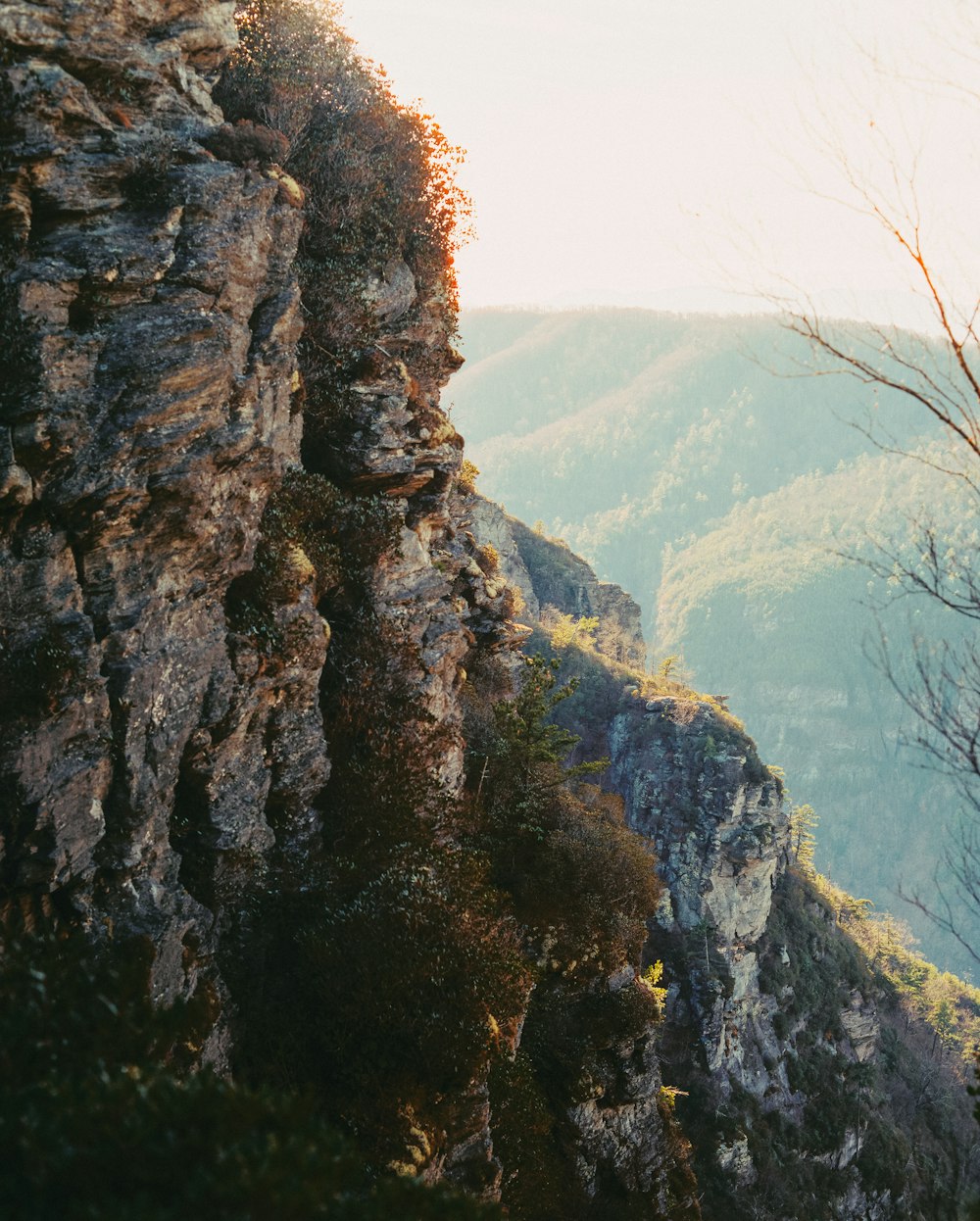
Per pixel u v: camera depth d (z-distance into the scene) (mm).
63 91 17703
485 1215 9062
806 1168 76750
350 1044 20516
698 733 94062
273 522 23016
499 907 28672
